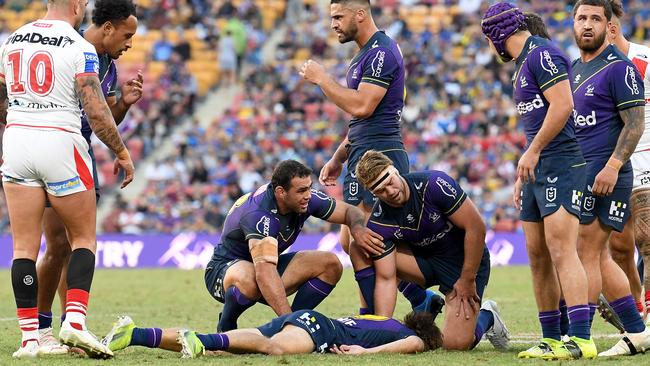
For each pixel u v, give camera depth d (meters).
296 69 94.75
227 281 26.61
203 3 103.31
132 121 88.69
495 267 64.38
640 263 32.34
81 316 23.86
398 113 28.80
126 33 26.98
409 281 27.16
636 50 29.61
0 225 78.94
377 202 26.45
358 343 24.17
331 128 86.56
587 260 25.72
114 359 23.28
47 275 27.06
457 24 96.62
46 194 24.52
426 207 25.70
